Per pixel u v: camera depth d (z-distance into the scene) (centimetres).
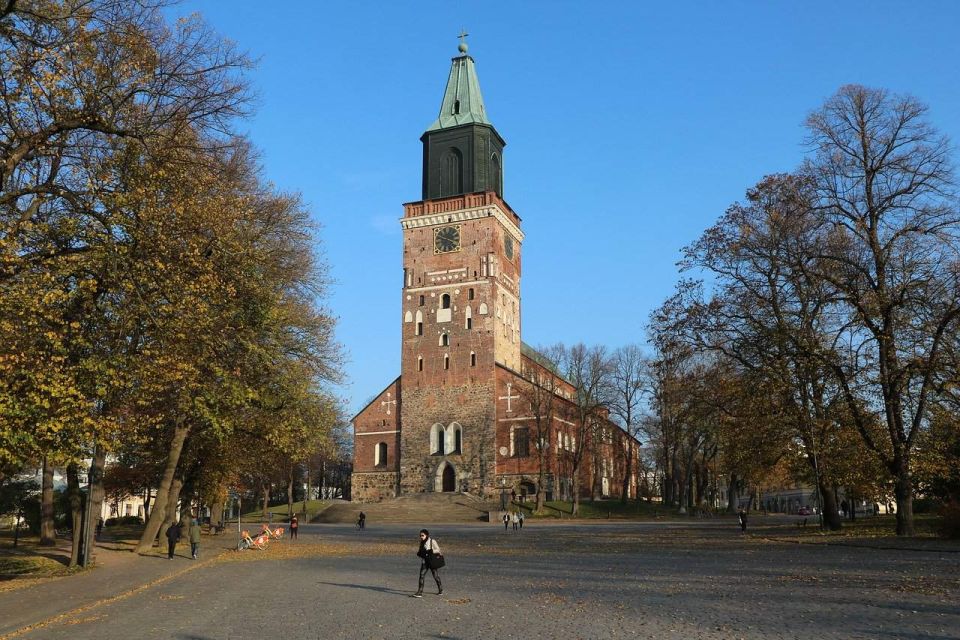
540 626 1648
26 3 1989
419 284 9462
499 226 9475
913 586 2072
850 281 3834
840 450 4234
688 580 2444
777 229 4025
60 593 2406
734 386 4359
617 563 3156
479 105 9562
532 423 8881
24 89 2002
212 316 2656
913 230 3769
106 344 2312
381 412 9556
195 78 2223
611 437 9556
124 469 5588
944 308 3653
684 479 8900
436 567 2242
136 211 2244
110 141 2234
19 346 2088
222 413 3450
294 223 3947
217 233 2716
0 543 4728
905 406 3900
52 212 2308
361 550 4344
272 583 2672
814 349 3938
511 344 9712
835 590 2056
